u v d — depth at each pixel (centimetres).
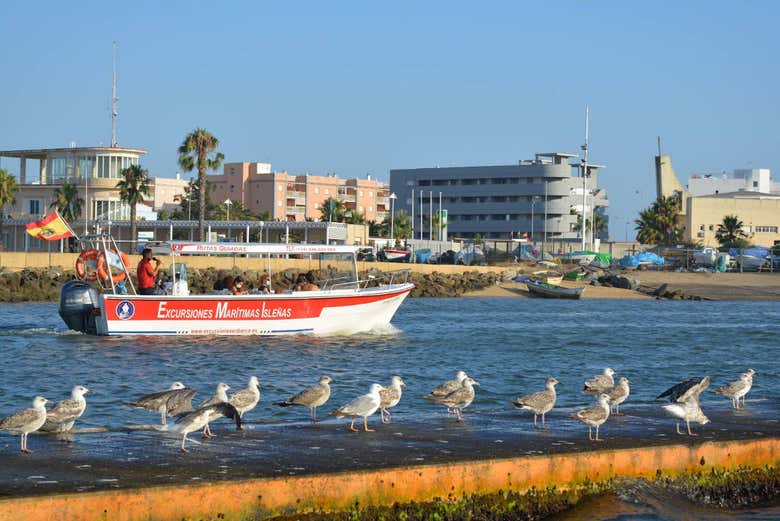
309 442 1758
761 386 3416
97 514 1358
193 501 1409
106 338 4166
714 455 1786
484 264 12962
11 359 3703
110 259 4291
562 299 9888
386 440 1784
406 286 4631
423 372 3634
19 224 11881
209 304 4200
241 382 3231
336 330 4491
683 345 5091
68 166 12625
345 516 1455
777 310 8744
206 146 10762
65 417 1791
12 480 1436
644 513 1584
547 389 1973
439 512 1500
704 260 13775
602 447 1736
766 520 1617
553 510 1583
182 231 11744
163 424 1897
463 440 1792
